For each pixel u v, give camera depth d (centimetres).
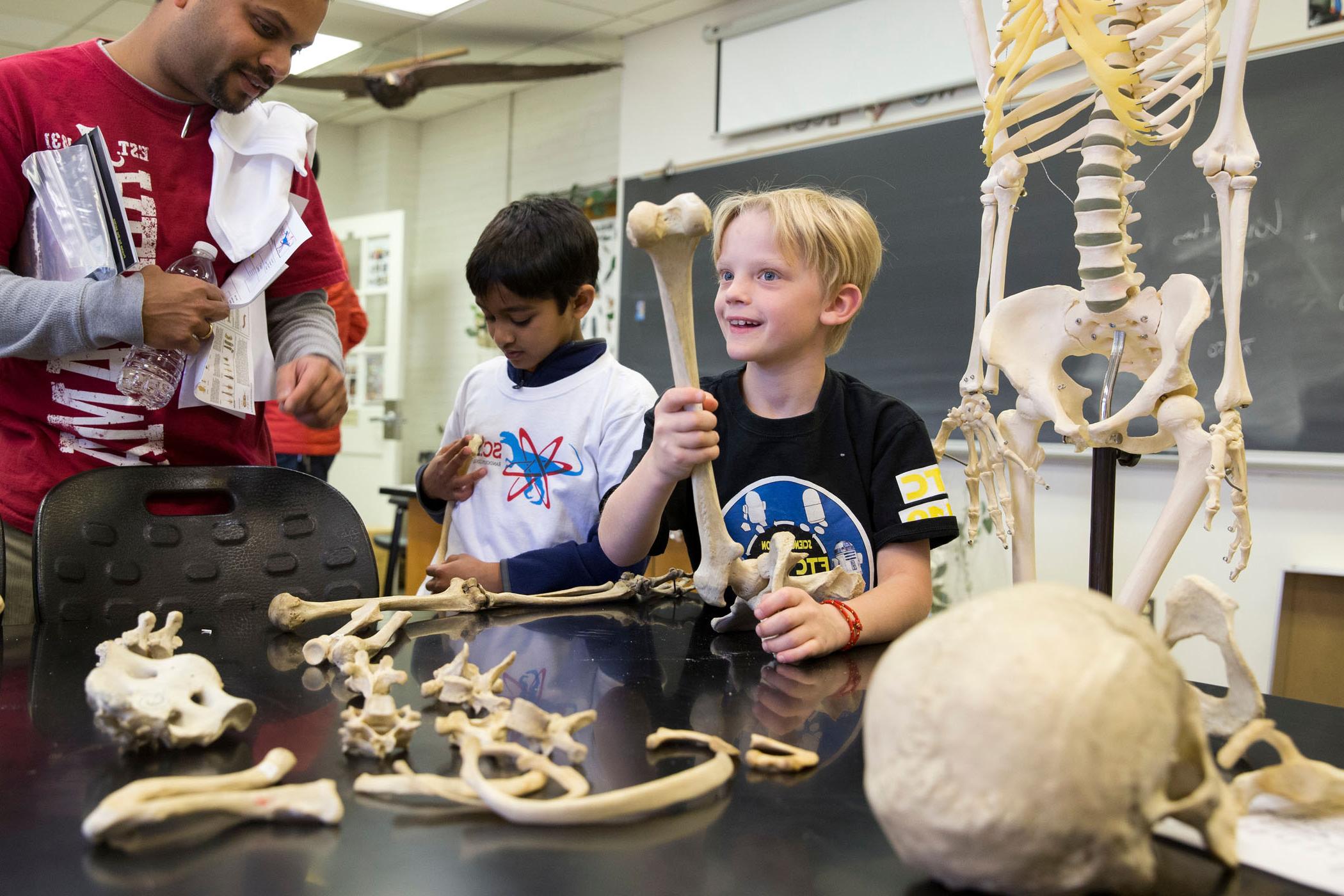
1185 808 34
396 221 570
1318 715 62
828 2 356
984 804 31
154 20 112
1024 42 99
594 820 39
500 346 154
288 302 131
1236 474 92
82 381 111
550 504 150
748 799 43
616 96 502
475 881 34
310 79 472
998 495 105
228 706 48
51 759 46
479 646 76
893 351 339
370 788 42
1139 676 32
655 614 95
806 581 82
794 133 374
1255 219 266
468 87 550
